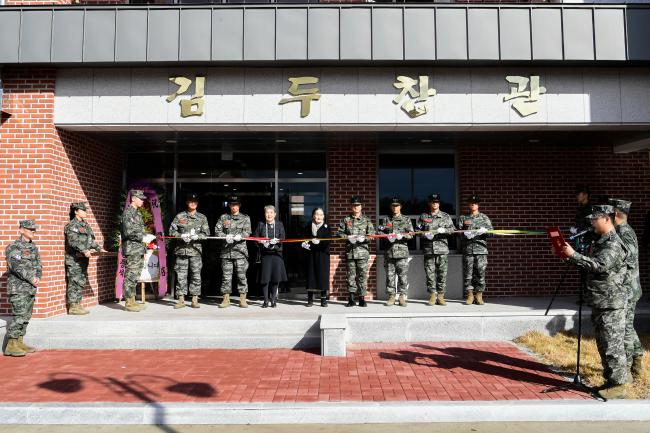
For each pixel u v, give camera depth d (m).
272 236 9.34
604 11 8.08
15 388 5.70
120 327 7.82
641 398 5.27
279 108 8.38
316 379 5.98
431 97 8.37
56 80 8.46
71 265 8.50
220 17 8.11
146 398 5.33
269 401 5.20
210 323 7.83
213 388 5.66
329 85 8.40
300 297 10.58
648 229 9.57
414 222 10.74
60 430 4.86
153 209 10.24
